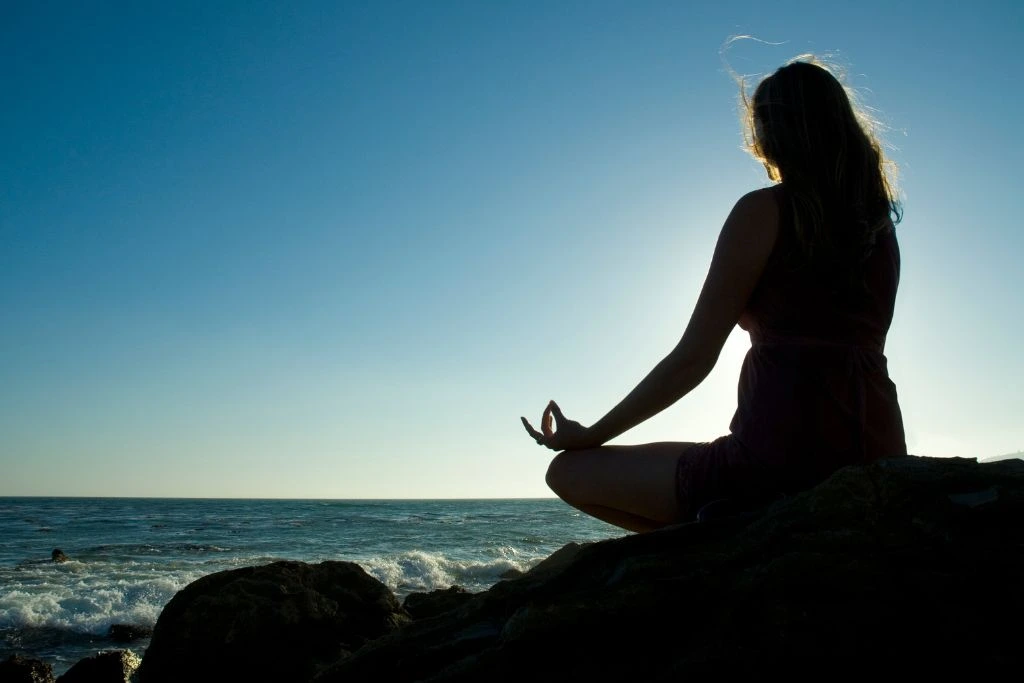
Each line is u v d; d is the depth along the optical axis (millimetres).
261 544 35781
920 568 1721
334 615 8109
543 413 2592
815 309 2039
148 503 111875
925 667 1605
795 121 2119
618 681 1769
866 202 2102
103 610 15852
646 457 2283
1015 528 1745
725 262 2078
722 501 2074
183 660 7504
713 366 2152
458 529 48844
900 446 2115
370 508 93500
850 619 1681
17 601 16156
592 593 1920
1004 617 1615
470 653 2059
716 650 1720
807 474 2012
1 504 97875
